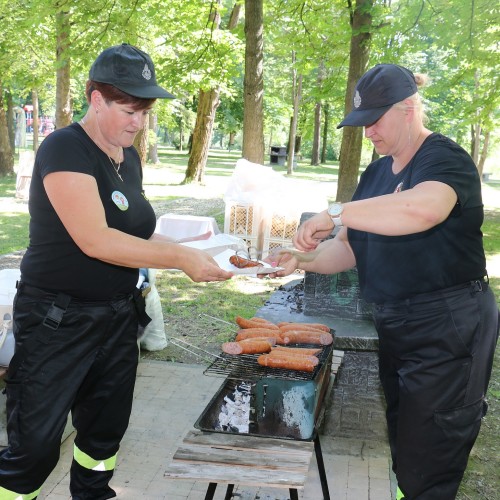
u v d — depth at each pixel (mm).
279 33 12844
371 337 3156
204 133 18812
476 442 3615
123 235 2084
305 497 2934
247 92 8984
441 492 2211
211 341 5293
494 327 2188
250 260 2561
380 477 3127
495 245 11094
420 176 2016
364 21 8992
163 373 4434
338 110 38281
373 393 3492
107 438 2525
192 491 2994
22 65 17203
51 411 2195
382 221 1893
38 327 2201
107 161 2223
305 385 2578
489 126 14398
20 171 13984
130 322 2422
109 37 9992
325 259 2617
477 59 8820
